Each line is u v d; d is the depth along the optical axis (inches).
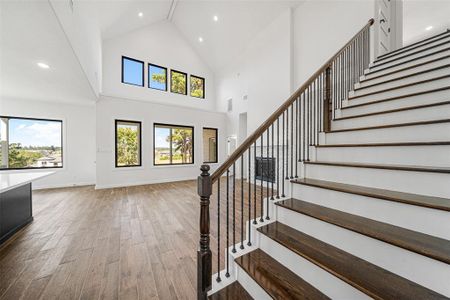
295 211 60.2
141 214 130.3
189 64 314.2
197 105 321.1
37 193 190.7
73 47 94.1
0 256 80.0
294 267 50.3
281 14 204.7
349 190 54.9
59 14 72.2
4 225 93.6
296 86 195.6
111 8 186.1
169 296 58.2
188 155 282.4
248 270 51.7
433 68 85.6
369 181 59.4
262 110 231.5
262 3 204.7
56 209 140.9
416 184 50.0
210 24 259.8
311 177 77.2
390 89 92.2
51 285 62.8
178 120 267.1
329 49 168.6
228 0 216.7
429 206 40.6
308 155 86.4
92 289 60.9
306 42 186.4
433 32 218.7
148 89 275.3
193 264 74.2
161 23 285.9
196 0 236.5
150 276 67.2
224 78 312.8
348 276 38.6
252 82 247.1
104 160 213.3
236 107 287.4
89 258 78.1
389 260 40.2
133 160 237.8
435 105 65.5
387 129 70.1
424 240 38.9
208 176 53.2
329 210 58.5
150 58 276.5
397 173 53.4
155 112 247.8
